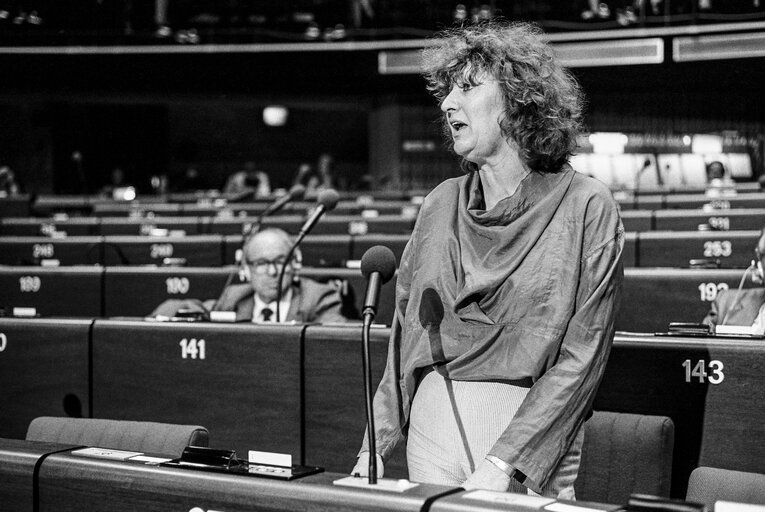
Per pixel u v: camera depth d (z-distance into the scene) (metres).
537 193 1.90
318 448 2.81
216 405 2.95
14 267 5.51
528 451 1.73
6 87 14.25
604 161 15.09
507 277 1.85
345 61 14.22
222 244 6.75
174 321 3.08
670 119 14.92
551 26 13.31
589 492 2.27
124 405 3.08
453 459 1.83
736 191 10.10
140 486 1.51
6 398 3.22
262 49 14.28
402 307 2.08
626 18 12.96
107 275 5.33
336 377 2.79
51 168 17.55
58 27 14.14
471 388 1.86
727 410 2.29
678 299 4.11
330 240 6.11
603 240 1.84
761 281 3.54
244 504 1.42
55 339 3.16
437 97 2.07
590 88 13.22
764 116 14.38
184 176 18.95
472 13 13.77
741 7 12.36
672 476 2.34
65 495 1.58
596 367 1.80
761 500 1.78
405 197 11.66
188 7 14.26
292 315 3.98
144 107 18.75
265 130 19.44
